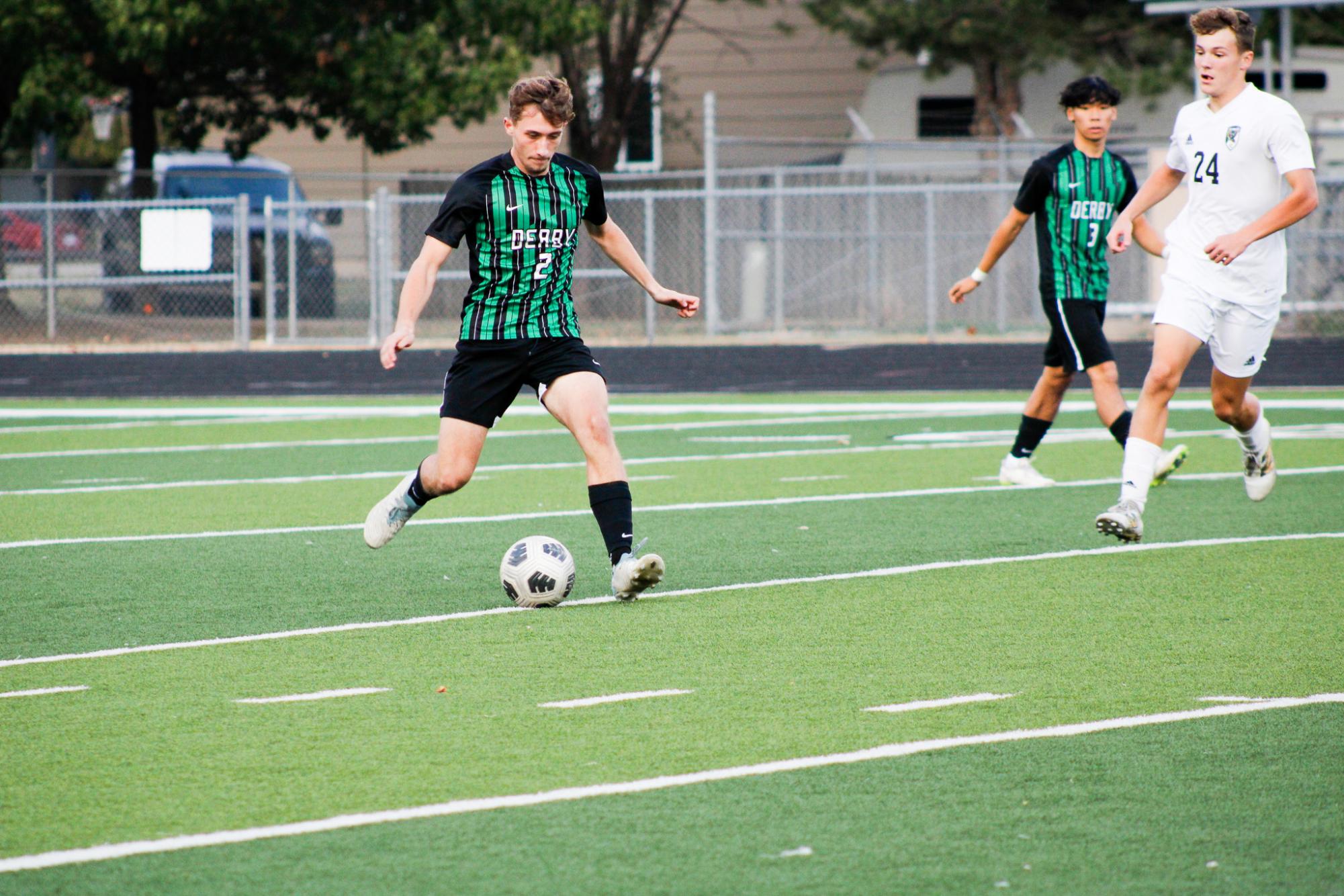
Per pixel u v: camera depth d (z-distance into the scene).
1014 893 13.27
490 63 95.62
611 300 104.81
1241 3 81.25
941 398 61.97
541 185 24.42
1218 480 38.75
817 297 101.19
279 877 13.81
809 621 24.03
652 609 25.05
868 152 92.19
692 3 121.75
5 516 35.34
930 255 88.44
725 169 121.00
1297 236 87.00
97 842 14.70
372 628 23.83
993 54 103.25
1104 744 17.44
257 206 105.94
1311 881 13.49
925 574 27.61
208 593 26.59
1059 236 35.62
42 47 88.62
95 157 158.38
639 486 39.41
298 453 47.88
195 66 94.56
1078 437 49.06
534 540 25.48
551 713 18.94
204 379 74.00
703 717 18.70
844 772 16.53
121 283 87.56
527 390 70.31
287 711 19.12
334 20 93.38
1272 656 21.39
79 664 21.67
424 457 46.78
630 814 15.32
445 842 14.60
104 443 50.84
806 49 120.56
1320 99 104.56
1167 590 25.88
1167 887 13.40
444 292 106.06
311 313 103.38
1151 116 106.94
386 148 101.94
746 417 56.34
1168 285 28.31
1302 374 68.44
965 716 18.64
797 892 13.35
